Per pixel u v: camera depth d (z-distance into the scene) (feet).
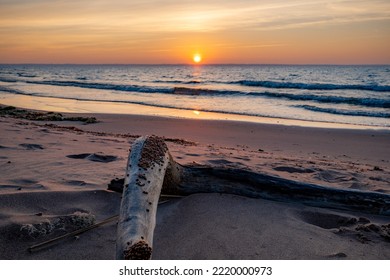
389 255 9.40
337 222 11.78
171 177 11.99
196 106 73.31
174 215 11.28
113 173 14.61
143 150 10.77
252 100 85.15
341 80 171.73
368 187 15.51
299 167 19.53
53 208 10.89
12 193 11.03
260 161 20.94
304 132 43.91
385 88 107.55
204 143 35.42
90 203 11.42
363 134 42.75
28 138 22.49
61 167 15.29
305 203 12.48
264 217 11.28
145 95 96.84
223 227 10.52
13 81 165.17
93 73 313.12
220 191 12.82
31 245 9.00
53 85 138.92
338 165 22.63
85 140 23.90
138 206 8.47
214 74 281.74
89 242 9.31
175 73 316.60
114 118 52.60
